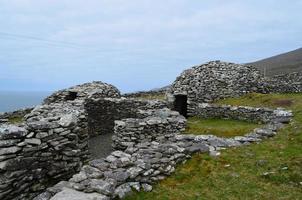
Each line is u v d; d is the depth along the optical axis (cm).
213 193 960
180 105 3306
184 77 3409
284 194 942
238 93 3309
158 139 1766
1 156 913
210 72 3397
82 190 866
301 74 3625
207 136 1473
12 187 934
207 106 2798
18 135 972
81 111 1798
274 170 1095
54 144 1097
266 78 3625
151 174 1034
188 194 955
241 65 3619
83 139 1381
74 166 1175
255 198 923
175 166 1142
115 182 912
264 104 2806
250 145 1387
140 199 910
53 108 2003
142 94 4434
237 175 1071
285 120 1828
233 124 2419
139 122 1816
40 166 1042
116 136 1841
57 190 876
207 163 1172
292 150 1277
